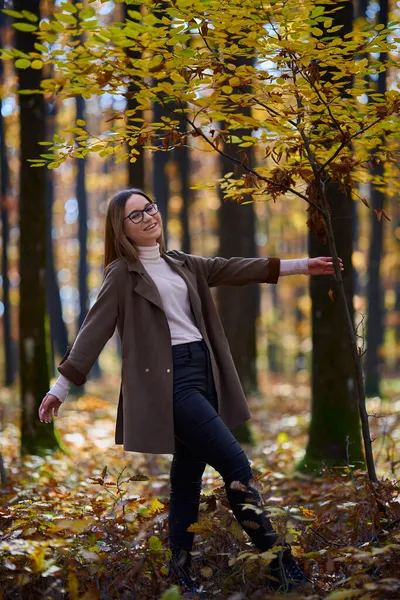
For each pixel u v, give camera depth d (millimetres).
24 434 9195
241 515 3846
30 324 9250
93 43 3729
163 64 3945
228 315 12523
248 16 3881
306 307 31375
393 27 4016
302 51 4047
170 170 21531
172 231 30078
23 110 9094
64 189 32906
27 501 4672
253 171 4672
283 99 4352
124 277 4133
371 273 21766
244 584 3664
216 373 4133
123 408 4105
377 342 21453
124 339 4051
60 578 3641
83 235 28719
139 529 4316
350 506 4191
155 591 3717
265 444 11344
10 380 25562
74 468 8156
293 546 3807
